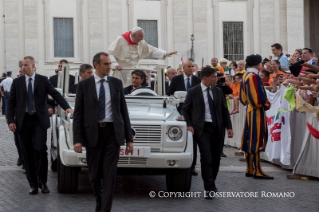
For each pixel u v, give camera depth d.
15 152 14.85
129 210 8.15
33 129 9.12
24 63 9.08
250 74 10.97
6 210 8.09
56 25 38.56
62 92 10.52
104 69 7.43
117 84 7.49
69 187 9.16
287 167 11.93
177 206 8.45
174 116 9.24
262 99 10.82
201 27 40.31
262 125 10.92
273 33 41.12
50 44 38.41
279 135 12.02
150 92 10.49
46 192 9.27
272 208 8.35
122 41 10.74
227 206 8.47
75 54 38.78
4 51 37.94
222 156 14.30
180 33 40.09
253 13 40.94
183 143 8.95
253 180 10.79
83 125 7.38
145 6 39.69
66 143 8.90
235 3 40.72
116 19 39.16
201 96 9.14
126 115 7.52
